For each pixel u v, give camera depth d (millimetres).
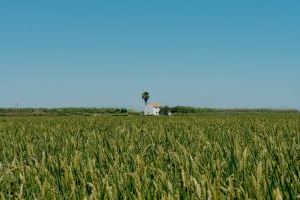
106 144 13383
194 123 29672
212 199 5891
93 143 14234
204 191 6062
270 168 7742
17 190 7391
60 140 16922
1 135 20078
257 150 11008
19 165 8820
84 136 17984
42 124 30234
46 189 6566
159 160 9094
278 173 7352
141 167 7855
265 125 24984
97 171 7855
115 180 7195
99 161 9656
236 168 8227
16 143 14773
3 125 30688
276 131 19266
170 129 22141
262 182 6555
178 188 6371
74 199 6320
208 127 23406
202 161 9148
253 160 9172
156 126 25234
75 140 14781
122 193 6262
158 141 14547
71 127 25219
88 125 28406
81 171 8320
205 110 142000
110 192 6082
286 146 11406
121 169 7855
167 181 6402
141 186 6574
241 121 32469
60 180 7625
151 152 11492
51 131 21828
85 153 11445
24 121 38219
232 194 5957
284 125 23812
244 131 19500
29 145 12242
